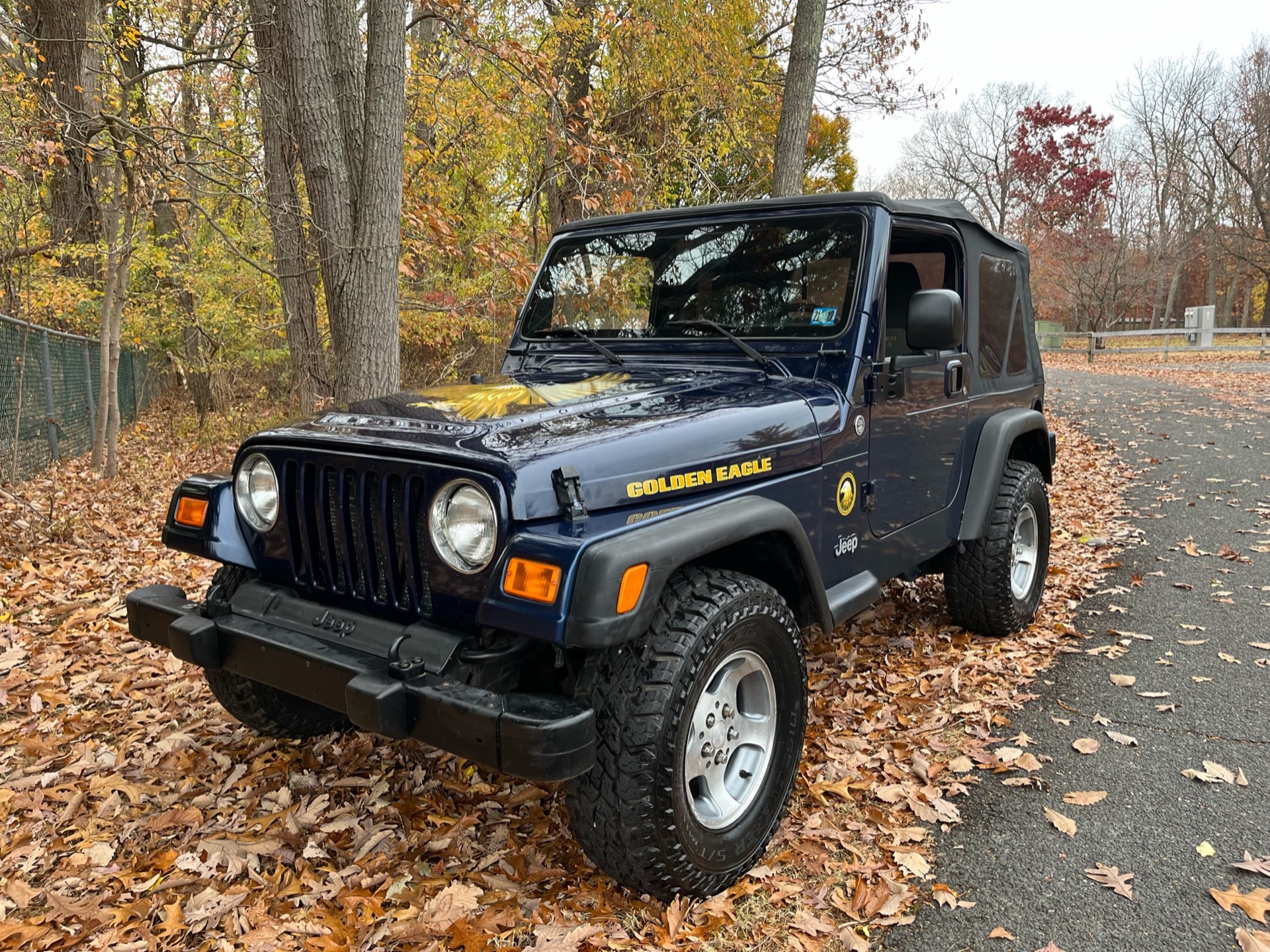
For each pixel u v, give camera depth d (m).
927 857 2.43
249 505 2.50
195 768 3.02
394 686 1.94
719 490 2.32
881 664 3.86
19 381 7.93
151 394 17.34
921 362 3.18
